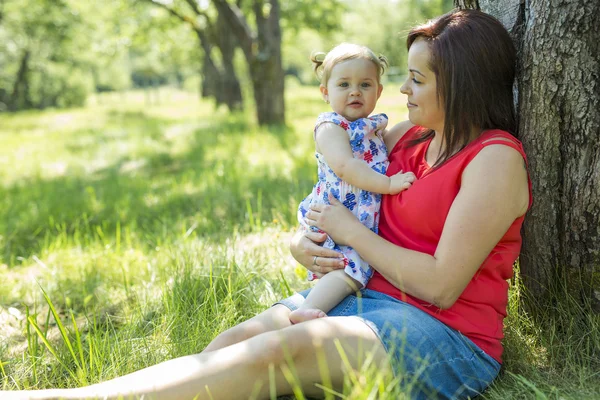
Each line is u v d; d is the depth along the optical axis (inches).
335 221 93.8
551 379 90.1
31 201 289.3
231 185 259.1
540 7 95.7
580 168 97.7
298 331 78.3
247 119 656.4
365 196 97.3
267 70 555.2
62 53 1519.4
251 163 334.3
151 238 188.9
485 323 87.2
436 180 86.8
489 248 83.7
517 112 103.3
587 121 95.7
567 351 94.7
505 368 94.4
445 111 87.6
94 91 2726.4
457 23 87.8
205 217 206.7
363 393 71.7
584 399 81.5
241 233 182.9
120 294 144.5
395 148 102.7
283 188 236.2
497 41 87.1
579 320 99.6
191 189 269.7
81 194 295.7
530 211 103.2
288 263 146.6
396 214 92.4
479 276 87.2
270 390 79.3
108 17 902.4
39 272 169.9
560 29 94.3
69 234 212.4
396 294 89.8
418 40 90.9
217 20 861.2
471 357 85.1
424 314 85.4
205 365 76.4
